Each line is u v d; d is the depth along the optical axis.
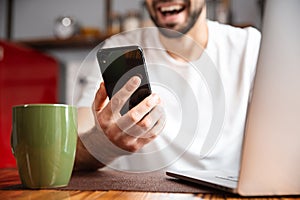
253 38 1.22
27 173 0.54
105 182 0.58
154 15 1.20
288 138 0.43
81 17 2.61
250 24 2.30
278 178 0.43
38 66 2.28
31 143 0.53
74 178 0.64
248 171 0.43
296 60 0.42
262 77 0.42
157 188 0.52
